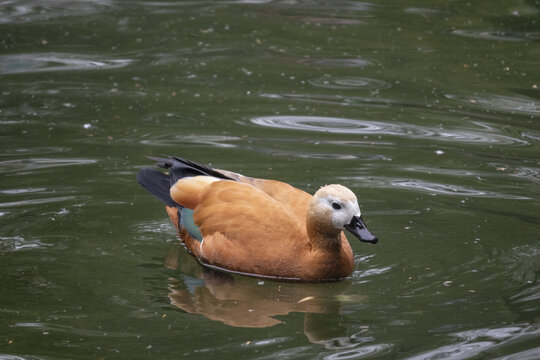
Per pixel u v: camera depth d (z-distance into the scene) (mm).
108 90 16984
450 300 9156
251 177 12469
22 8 23406
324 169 13047
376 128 14938
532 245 10594
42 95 16578
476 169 13078
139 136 14398
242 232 10234
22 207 11516
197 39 20688
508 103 16375
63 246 10578
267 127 14945
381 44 20328
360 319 8789
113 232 11078
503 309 8867
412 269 10062
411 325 8570
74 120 15188
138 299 9297
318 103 16266
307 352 7969
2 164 12969
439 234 10992
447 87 17297
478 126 15062
